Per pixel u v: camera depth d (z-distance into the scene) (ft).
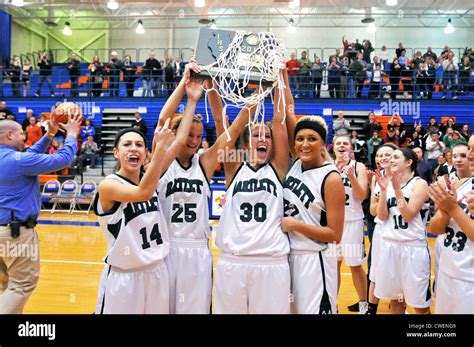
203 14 47.96
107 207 7.42
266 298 7.47
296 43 49.67
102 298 7.52
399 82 32.89
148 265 7.45
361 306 12.30
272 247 7.48
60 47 55.01
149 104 33.88
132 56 52.34
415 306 9.59
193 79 7.69
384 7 45.09
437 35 48.19
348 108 32.07
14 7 49.32
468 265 7.58
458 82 32.48
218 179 26.71
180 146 7.60
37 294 13.17
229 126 8.99
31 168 9.14
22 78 37.96
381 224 10.38
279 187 7.90
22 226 9.30
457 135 24.80
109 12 49.80
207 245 8.21
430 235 24.00
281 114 8.06
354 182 11.48
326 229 7.45
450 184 7.20
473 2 43.83
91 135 30.76
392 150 10.85
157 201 7.80
